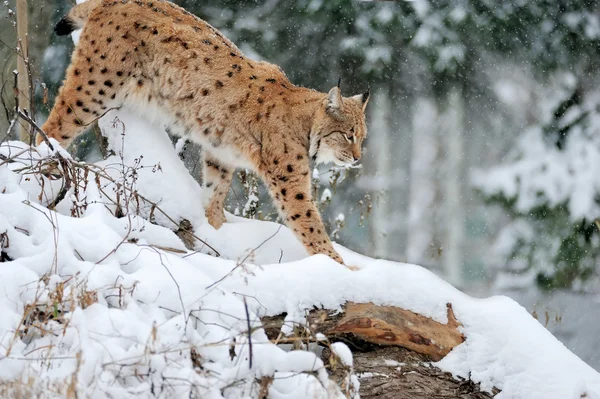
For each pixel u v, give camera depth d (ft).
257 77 40.19
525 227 70.44
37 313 24.57
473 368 29.07
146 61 39.19
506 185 70.33
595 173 69.56
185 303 25.91
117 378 22.99
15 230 27.25
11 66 59.93
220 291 26.48
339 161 41.60
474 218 84.33
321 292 28.40
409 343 29.35
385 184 82.43
